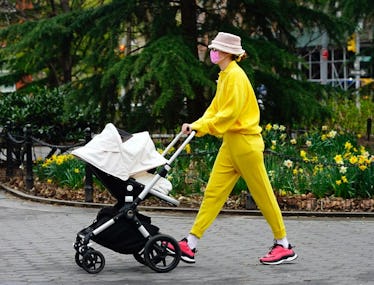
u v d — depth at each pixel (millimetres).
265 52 17969
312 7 20984
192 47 18578
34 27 18859
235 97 9391
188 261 9797
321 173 15016
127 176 9242
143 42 19797
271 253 9977
